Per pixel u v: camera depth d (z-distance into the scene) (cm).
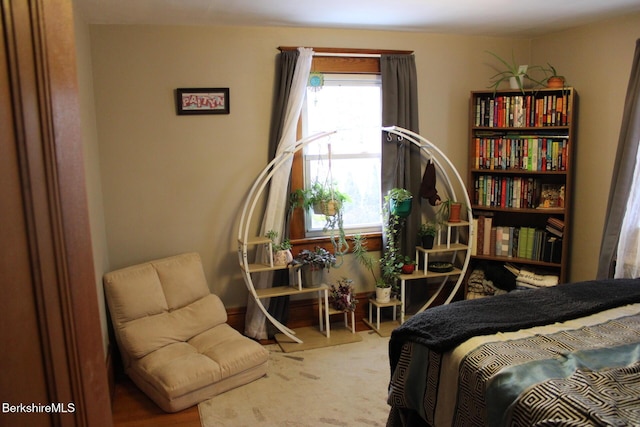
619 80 356
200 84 362
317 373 322
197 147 367
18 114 75
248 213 383
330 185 381
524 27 387
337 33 387
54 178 80
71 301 84
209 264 381
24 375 79
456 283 426
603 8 328
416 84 402
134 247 363
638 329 203
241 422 268
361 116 406
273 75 376
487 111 404
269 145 381
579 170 396
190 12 318
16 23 75
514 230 407
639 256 326
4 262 75
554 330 205
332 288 397
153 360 299
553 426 144
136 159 356
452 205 407
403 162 401
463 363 188
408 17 348
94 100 342
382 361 339
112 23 339
